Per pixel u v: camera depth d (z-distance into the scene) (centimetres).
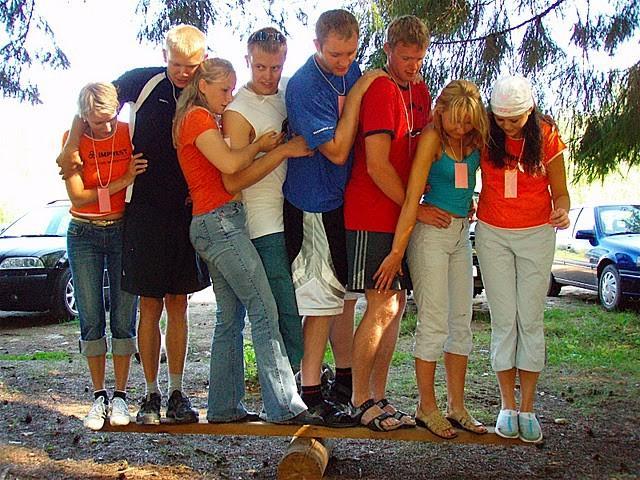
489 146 403
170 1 773
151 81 436
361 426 413
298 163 411
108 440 512
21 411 584
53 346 913
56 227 1152
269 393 407
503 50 746
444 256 409
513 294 413
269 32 396
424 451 492
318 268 410
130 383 684
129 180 424
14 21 830
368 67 731
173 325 444
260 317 404
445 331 415
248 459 479
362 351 412
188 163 405
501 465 465
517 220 407
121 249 444
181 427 430
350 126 393
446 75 758
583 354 838
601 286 1193
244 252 401
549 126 409
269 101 411
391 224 403
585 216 1309
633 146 696
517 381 689
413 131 413
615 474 449
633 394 648
